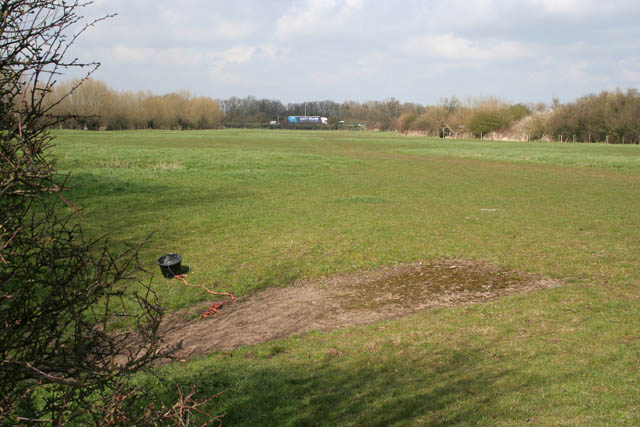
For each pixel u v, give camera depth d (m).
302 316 8.54
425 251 12.66
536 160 43.84
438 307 8.80
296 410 5.37
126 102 119.31
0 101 2.51
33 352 2.50
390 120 168.50
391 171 34.78
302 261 11.70
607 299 8.79
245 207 18.75
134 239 13.16
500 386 5.72
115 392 2.70
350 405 5.46
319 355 6.81
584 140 82.75
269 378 6.09
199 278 10.30
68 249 2.68
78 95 85.69
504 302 8.81
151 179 25.31
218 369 6.33
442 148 61.56
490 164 41.00
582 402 5.26
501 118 98.75
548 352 6.61
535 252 12.48
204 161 35.12
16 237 2.53
